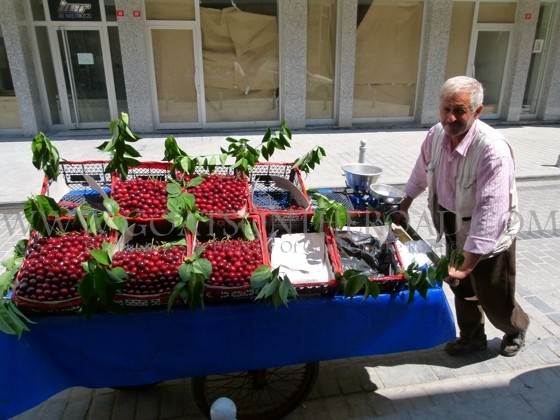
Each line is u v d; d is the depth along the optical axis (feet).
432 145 8.87
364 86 35.78
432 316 7.60
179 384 9.52
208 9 31.68
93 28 31.40
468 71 36.70
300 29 31.94
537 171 24.53
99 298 6.27
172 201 7.71
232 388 9.12
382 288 7.48
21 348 6.37
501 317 9.53
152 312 6.81
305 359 7.39
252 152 9.79
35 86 31.65
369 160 26.50
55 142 29.99
